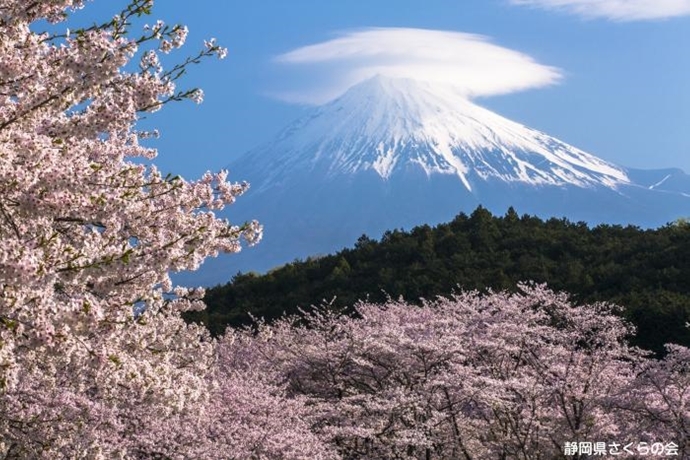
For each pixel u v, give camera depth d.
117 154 10.45
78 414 11.17
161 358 10.87
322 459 15.38
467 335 21.81
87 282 8.65
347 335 24.34
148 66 9.72
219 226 10.94
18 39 8.36
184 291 13.27
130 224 9.73
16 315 7.14
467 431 19.92
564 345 21.06
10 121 8.26
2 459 10.30
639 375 17.28
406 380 21.48
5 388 7.30
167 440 13.79
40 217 7.74
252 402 16.45
